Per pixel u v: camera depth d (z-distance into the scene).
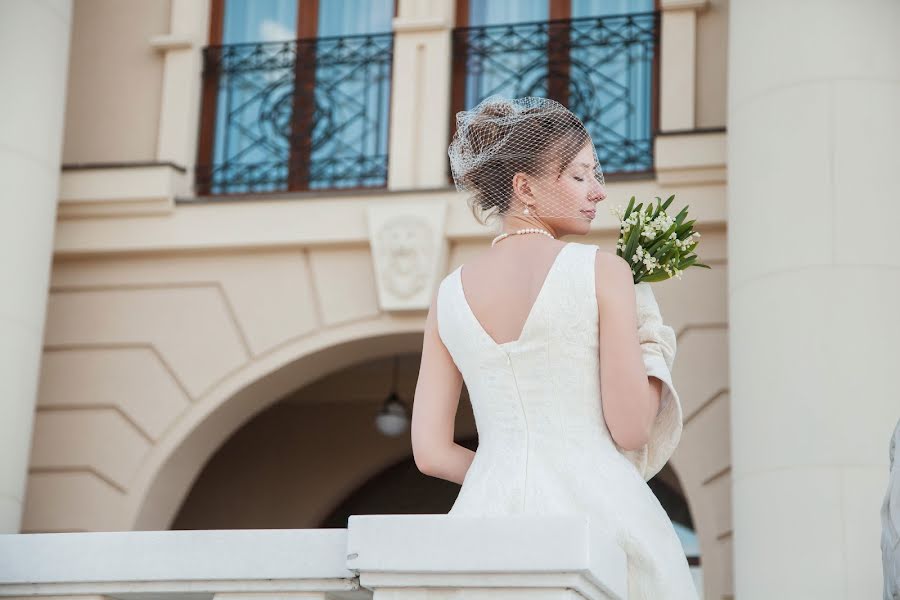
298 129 10.88
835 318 8.08
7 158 9.74
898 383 7.95
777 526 7.89
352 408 13.78
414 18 10.65
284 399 13.84
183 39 11.00
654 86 10.35
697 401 9.59
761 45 8.79
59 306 10.76
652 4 10.57
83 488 10.42
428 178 10.37
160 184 10.51
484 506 2.84
